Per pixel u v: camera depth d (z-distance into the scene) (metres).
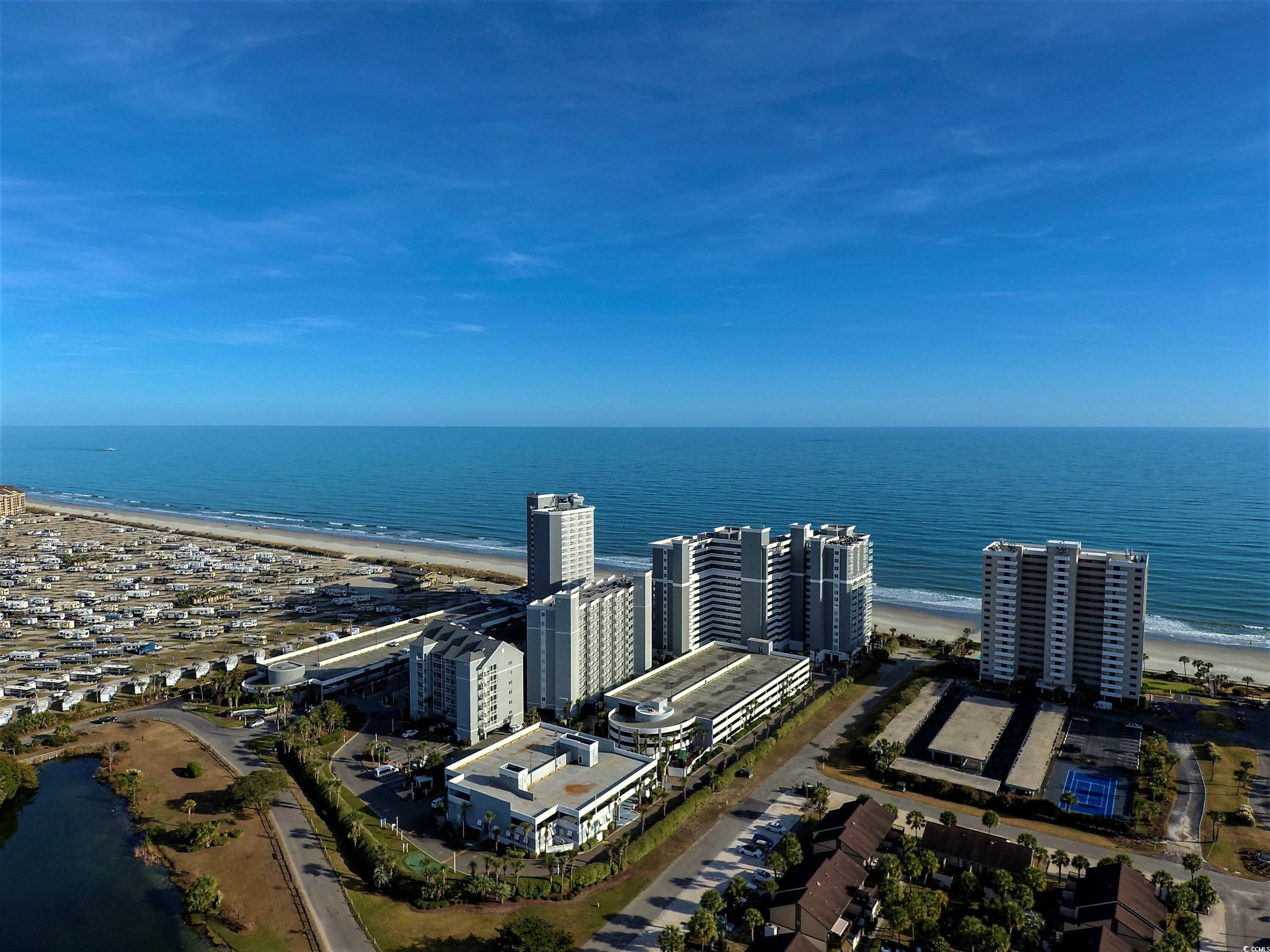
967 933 115.44
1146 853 147.00
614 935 123.38
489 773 162.62
